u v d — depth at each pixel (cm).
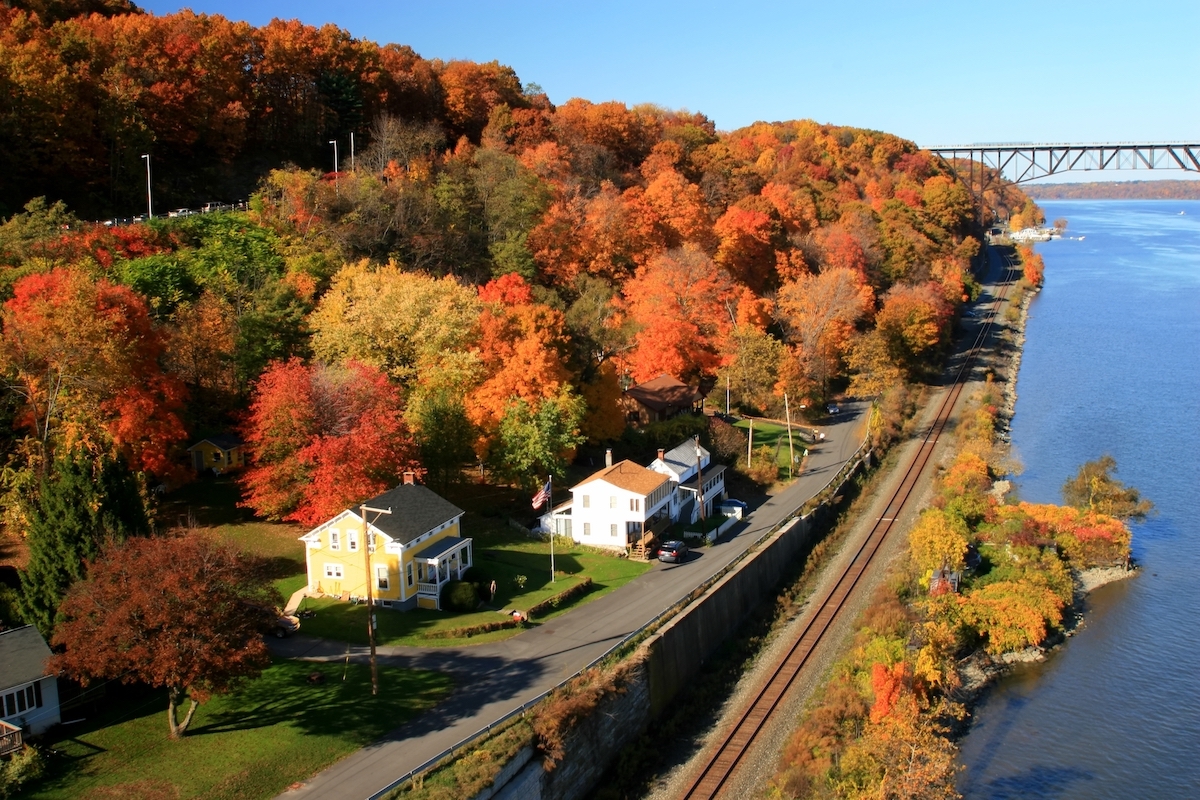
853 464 8706
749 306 10706
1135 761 4631
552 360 7312
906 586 6091
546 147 12756
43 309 5297
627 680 4547
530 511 6994
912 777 4053
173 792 3553
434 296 7431
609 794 4212
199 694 3719
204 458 6644
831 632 5722
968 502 7125
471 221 10762
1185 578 6575
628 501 6488
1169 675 5388
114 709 4097
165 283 7306
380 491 5725
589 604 5519
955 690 5184
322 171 11450
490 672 4594
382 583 5234
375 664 4322
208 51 10419
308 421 5819
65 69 8900
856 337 11294
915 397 11281
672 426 8438
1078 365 12812
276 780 3662
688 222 11931
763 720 4791
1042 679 5369
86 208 9075
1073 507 7206
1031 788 4419
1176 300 17600
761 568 6328
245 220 9200
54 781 3578
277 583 5416
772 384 10181
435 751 3872
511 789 3750
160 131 10031
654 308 9819
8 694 3731
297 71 11700
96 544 4216
